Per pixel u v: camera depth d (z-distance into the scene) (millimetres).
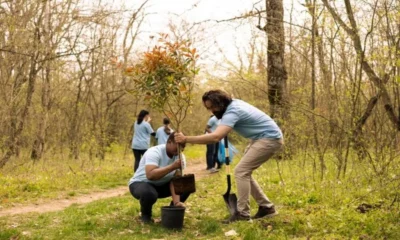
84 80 18250
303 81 10781
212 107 6352
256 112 6309
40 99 16203
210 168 15352
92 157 16344
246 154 6375
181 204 6609
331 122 8375
